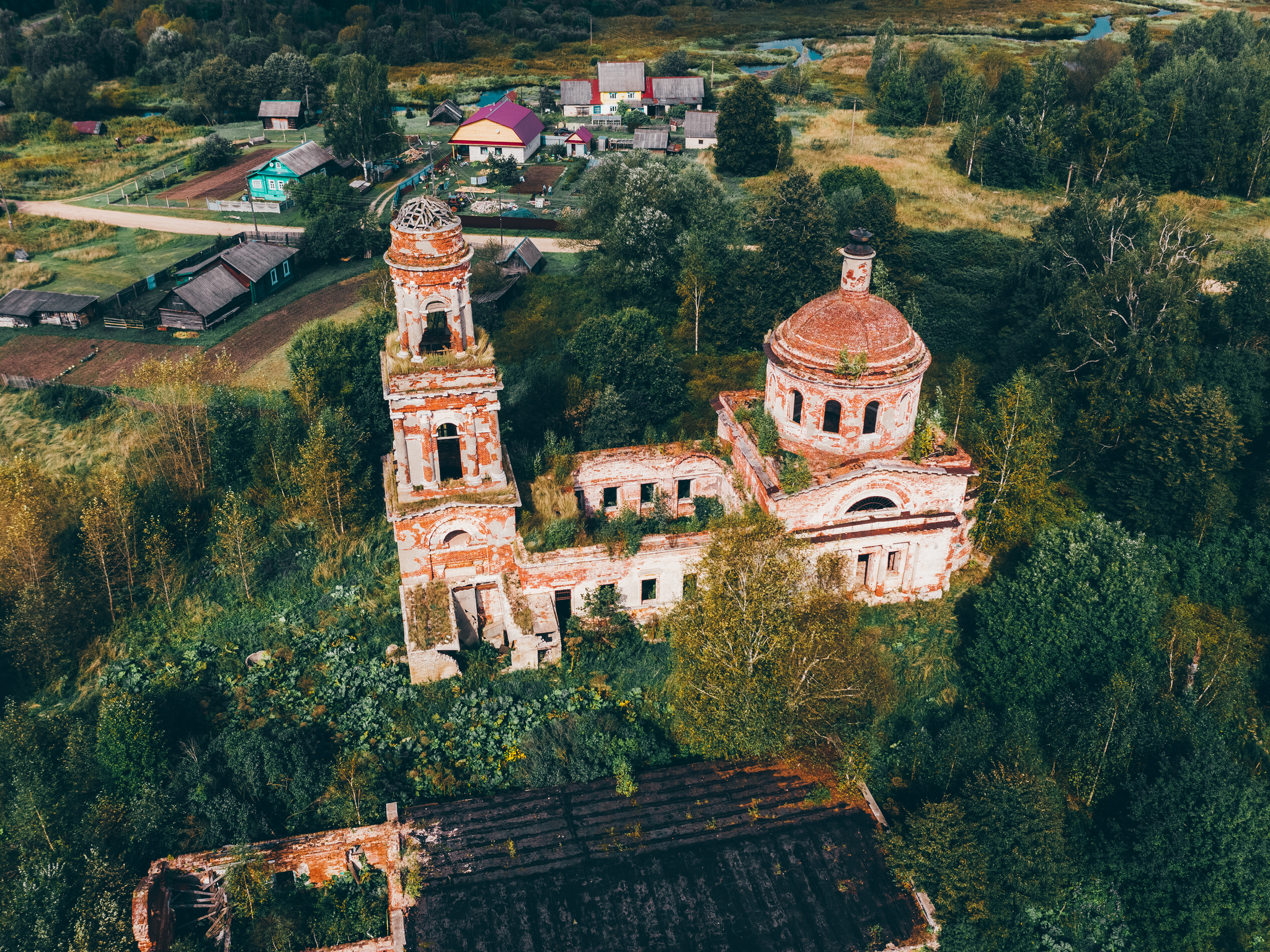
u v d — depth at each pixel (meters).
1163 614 54.94
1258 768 45.00
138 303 94.69
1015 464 57.28
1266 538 58.34
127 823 43.19
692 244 86.06
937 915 38.81
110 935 38.50
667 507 60.25
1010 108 134.38
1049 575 51.44
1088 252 82.88
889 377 50.75
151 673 54.69
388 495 51.84
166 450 69.56
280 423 68.38
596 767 45.50
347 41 198.12
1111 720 45.00
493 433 49.38
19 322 94.75
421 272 45.09
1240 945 41.59
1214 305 74.38
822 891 39.59
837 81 178.62
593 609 53.12
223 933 40.59
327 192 119.50
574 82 163.00
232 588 60.44
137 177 138.38
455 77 186.75
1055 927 41.44
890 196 115.62
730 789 43.94
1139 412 64.19
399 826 42.88
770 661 44.03
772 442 53.44
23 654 54.41
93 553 57.97
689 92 161.00
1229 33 146.38
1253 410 66.56
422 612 51.34
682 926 38.34
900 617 55.09
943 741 45.88
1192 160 118.38
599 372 72.25
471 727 48.84
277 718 49.72
